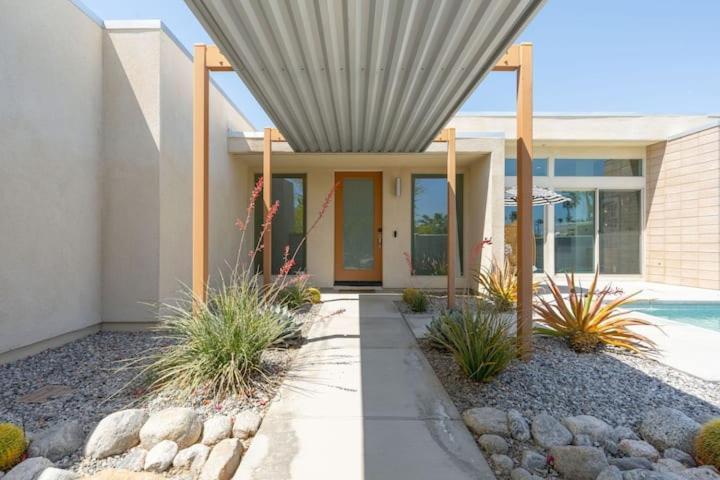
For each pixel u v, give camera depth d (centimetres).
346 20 284
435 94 406
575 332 388
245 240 823
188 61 542
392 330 466
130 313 459
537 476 192
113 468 198
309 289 650
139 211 461
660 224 912
